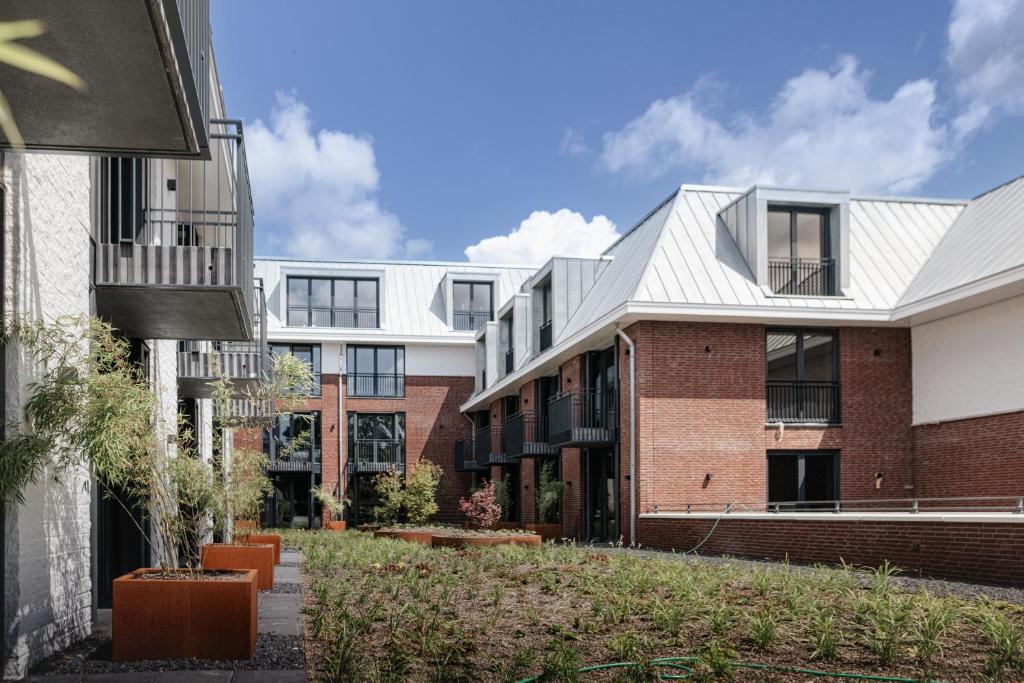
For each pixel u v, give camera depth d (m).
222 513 10.38
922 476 18.94
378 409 34.22
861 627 6.75
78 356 6.56
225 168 14.13
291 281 34.59
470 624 7.29
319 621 7.31
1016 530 9.51
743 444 18.80
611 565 12.13
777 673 5.40
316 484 33.44
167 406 12.36
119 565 10.08
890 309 19.05
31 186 5.96
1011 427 16.39
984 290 16.20
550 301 25.03
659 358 18.78
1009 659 5.61
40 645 5.87
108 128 5.11
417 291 35.88
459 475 34.44
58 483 6.29
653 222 21.75
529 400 27.19
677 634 6.64
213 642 5.93
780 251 19.83
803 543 13.43
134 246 8.24
